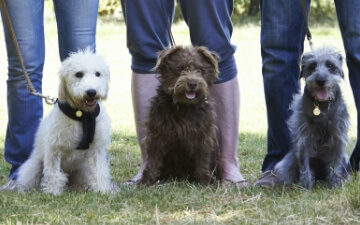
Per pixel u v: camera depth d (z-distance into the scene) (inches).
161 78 242.5
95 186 235.8
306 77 233.0
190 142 241.0
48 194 227.3
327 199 213.6
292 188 234.7
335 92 228.1
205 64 240.5
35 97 252.7
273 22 240.2
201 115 240.8
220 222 192.1
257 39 981.8
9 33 244.2
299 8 240.5
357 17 232.2
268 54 244.7
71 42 249.9
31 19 244.1
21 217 200.2
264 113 486.9
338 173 230.4
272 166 256.4
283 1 237.9
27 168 239.3
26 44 244.8
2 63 746.2
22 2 241.3
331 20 1125.7
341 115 228.7
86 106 225.8
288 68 243.4
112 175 280.4
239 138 378.9
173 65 237.8
